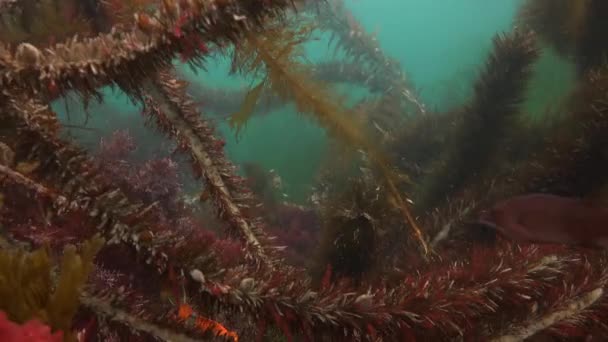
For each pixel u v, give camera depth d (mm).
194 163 1823
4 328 955
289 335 1367
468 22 15594
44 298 1073
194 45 1329
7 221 1687
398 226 3008
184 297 1405
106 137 4742
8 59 1306
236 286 1393
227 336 1498
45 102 1495
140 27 1342
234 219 1822
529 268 1944
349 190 2664
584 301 1912
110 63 1335
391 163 1989
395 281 2303
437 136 5434
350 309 1438
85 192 1371
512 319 1892
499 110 3994
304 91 1753
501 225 1710
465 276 1847
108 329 1393
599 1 4984
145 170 3842
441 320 1525
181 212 3891
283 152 8094
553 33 5770
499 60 4059
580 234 1575
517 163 4191
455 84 8258
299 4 1396
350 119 1825
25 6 2076
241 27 1325
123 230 1350
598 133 2938
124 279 2055
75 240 1701
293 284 1459
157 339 1431
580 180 2965
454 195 3936
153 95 1750
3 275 1024
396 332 1486
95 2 2170
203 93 7160
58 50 1357
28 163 1384
